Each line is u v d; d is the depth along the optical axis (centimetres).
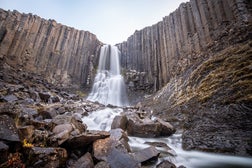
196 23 1752
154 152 450
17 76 1773
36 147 324
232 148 527
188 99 1062
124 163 346
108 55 3566
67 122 532
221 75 919
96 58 3397
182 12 2034
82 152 418
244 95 643
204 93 934
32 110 650
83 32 3234
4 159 275
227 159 512
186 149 617
